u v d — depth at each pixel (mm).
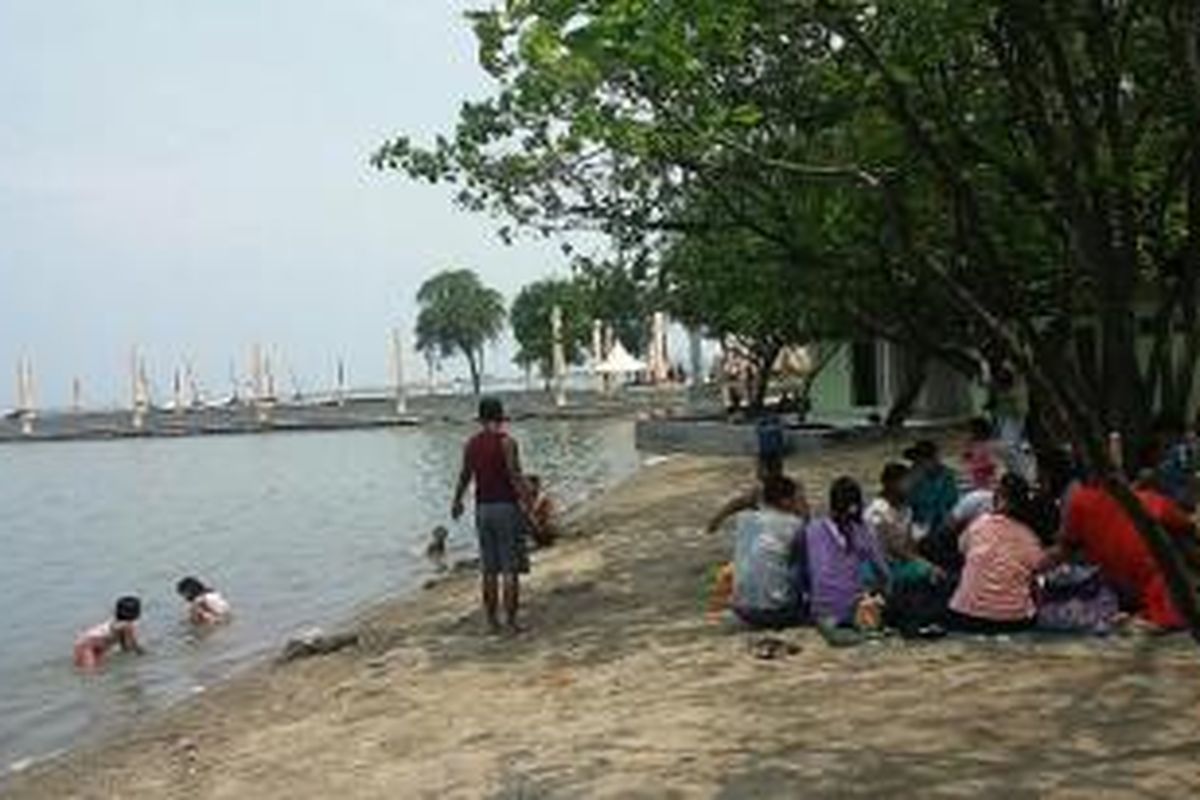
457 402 117938
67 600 31094
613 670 14859
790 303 31984
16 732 18156
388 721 14328
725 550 22734
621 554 24094
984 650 13453
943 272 9062
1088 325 17141
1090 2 12359
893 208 10617
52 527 50031
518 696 14414
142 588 32219
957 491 17094
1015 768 10203
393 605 24000
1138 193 16297
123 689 20359
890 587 14445
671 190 25172
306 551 36656
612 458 57938
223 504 54969
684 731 12086
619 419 93938
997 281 9719
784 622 15375
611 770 11273
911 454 17031
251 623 25391
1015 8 11148
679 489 36656
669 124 15102
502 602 20328
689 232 25781
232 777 13344
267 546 38812
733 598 15914
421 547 35156
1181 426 16281
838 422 50562
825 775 10492
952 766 10375
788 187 21219
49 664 22656
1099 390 15023
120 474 79938
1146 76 15586
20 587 33750
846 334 38656
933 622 14164
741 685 13312
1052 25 11258
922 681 12656
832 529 14844
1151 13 13914
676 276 32750
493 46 9773
